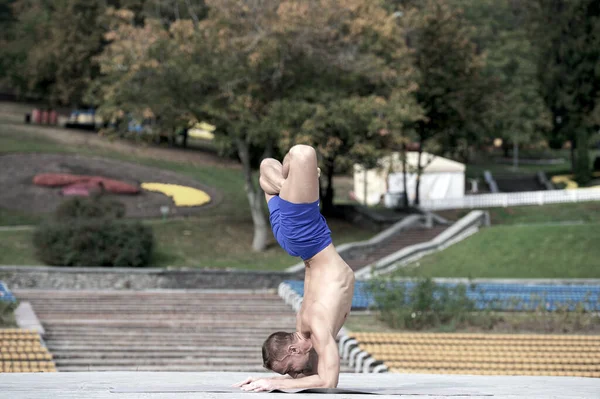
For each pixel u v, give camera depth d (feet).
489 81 182.91
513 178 266.36
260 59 135.95
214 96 142.51
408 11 184.55
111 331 92.43
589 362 74.90
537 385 24.81
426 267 141.18
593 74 223.51
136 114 144.15
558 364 74.49
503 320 104.12
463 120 179.63
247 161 152.25
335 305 19.76
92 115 272.51
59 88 260.01
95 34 250.37
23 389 18.48
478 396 17.97
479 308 107.04
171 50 141.79
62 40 252.42
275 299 119.75
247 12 143.13
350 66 145.79
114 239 136.15
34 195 180.24
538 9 232.32
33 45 281.33
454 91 177.27
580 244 143.64
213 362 81.46
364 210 173.99
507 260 140.56
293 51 144.05
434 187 215.92
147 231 139.33
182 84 142.61
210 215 185.26
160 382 22.12
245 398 16.34
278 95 148.87
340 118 139.54
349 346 81.61
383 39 152.05
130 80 146.41
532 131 272.10
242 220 172.14
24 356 70.95
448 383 25.57
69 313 104.37
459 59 176.04
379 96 157.38
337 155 156.46
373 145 148.77
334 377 18.95
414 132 184.34
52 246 134.41
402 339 84.23
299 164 19.51
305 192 19.56
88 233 135.03
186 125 149.89
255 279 131.44
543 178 256.52
